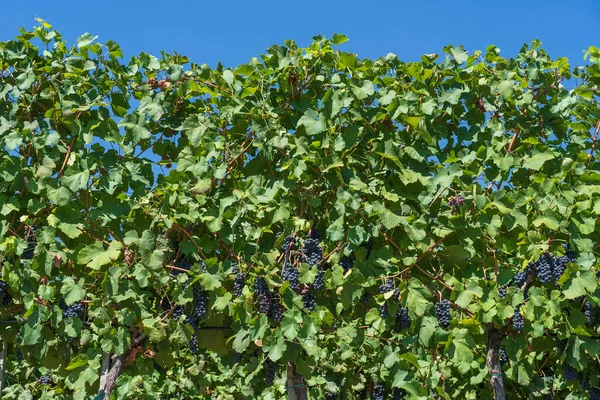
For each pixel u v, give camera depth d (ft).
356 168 17.51
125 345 15.83
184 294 16.01
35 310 15.61
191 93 17.97
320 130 16.66
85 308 16.74
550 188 17.30
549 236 17.54
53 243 15.78
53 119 16.70
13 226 16.57
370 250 17.57
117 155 16.66
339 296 16.55
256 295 16.58
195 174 16.55
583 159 18.29
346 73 17.58
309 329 15.96
